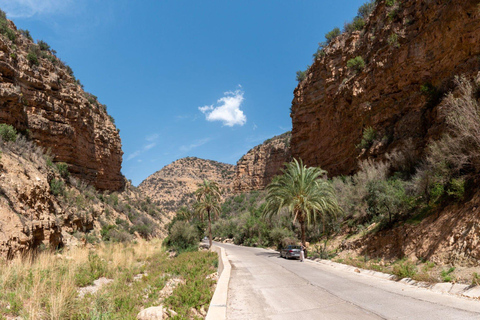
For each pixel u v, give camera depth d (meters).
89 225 37.25
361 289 8.55
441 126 15.99
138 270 17.70
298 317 5.81
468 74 16.14
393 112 23.83
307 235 28.02
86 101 53.62
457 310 5.75
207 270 15.58
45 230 20.58
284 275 12.13
